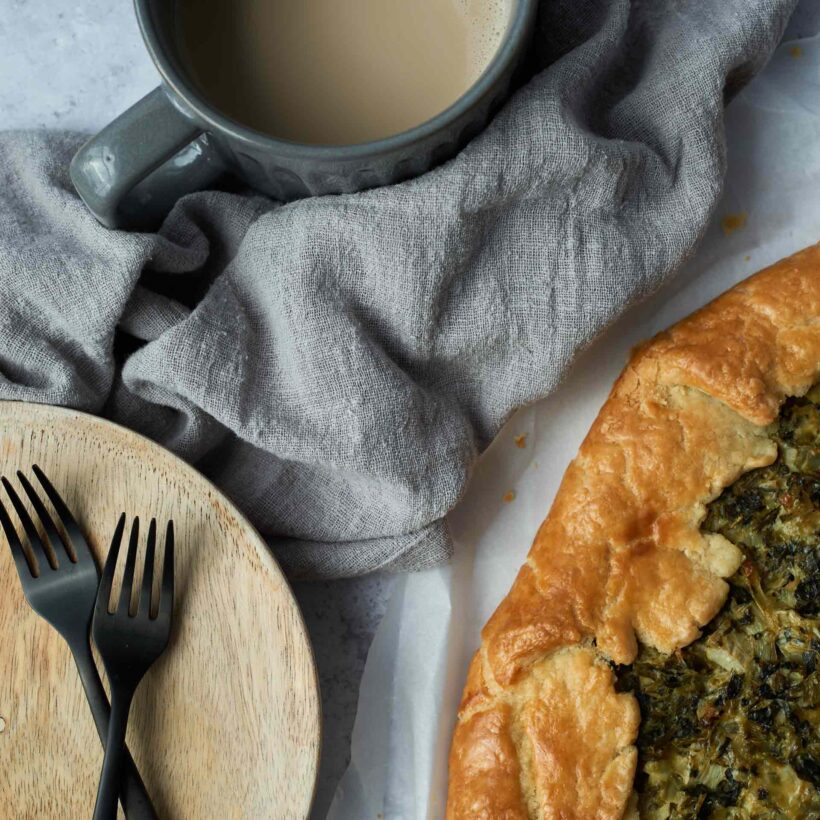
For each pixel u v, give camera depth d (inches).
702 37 20.0
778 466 19.7
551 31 20.7
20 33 22.0
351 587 21.1
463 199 19.2
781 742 18.9
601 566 19.3
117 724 18.8
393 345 20.2
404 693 20.2
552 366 20.1
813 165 21.5
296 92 18.6
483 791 18.8
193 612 19.5
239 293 20.1
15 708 19.4
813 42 21.7
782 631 19.2
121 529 19.4
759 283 20.3
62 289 19.7
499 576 20.9
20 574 19.5
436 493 19.9
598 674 18.9
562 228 19.8
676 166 20.2
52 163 20.4
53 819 19.2
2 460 20.0
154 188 20.8
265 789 19.1
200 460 21.0
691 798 18.8
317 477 20.5
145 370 19.7
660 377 20.1
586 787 18.6
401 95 18.6
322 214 19.4
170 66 17.9
